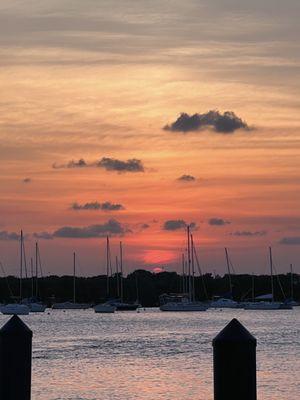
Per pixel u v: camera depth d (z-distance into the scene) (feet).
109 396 171.32
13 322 50.08
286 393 174.29
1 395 49.24
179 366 239.91
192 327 520.83
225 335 45.27
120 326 536.83
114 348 321.73
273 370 222.48
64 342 363.97
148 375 212.84
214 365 45.37
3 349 49.44
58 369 225.76
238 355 44.88
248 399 44.78
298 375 208.44
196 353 293.43
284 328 513.86
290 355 279.90
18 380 49.34
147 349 317.22
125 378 205.05
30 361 49.96
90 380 199.93
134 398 168.55
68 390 179.93
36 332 458.50
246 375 44.86
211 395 173.17
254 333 449.06
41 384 189.57
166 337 403.95
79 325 556.10
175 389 183.21
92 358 268.41
